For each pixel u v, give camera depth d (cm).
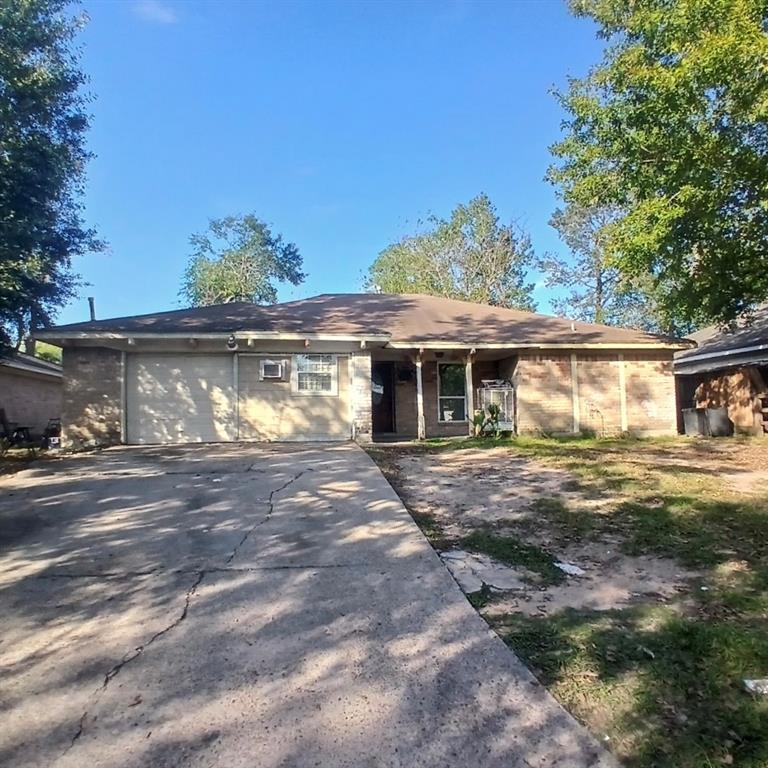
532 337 1454
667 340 1506
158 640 350
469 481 805
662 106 1080
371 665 321
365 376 1335
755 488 765
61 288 1260
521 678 307
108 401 1269
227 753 246
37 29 1106
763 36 905
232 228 4819
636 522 600
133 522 595
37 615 384
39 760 242
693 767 236
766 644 334
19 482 788
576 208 3072
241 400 1309
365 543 529
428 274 3669
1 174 1034
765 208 1004
